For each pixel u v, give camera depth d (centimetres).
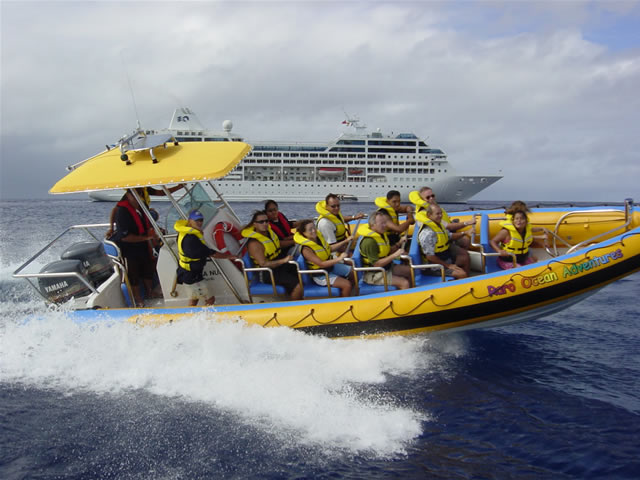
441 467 357
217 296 574
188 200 606
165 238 559
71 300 570
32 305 772
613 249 514
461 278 550
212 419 415
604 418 425
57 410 430
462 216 789
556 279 506
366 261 562
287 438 389
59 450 371
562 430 407
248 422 411
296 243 581
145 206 570
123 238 586
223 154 563
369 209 4791
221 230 581
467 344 602
